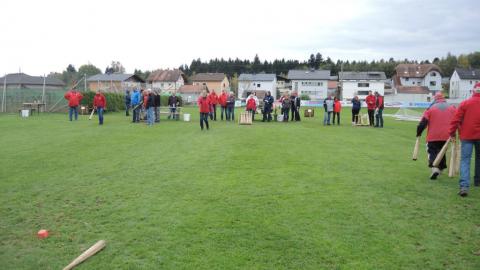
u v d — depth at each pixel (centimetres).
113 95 3525
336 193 726
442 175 885
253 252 476
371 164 1018
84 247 495
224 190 747
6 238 524
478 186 779
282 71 14088
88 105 3216
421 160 1087
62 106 3384
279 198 693
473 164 1048
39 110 3203
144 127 2027
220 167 966
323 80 8731
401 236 523
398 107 5859
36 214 616
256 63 14200
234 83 10144
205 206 649
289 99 2516
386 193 727
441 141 845
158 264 448
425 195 714
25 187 775
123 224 569
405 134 1856
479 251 479
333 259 458
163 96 4928
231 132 1794
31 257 469
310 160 1070
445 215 604
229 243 502
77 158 1092
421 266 443
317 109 5012
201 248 487
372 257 463
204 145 1351
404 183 805
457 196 708
